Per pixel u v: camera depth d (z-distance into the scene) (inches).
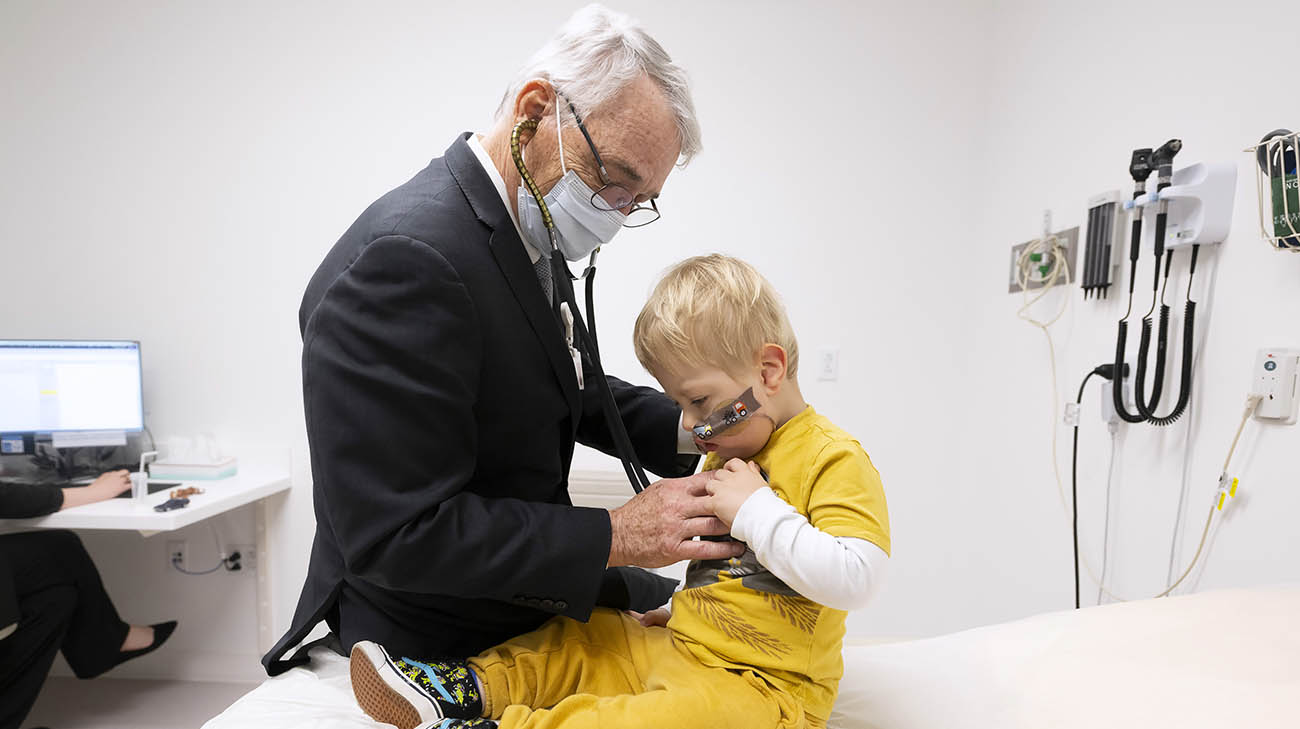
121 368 81.0
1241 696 29.5
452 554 27.5
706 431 31.9
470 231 30.3
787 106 82.6
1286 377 42.2
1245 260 46.0
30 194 84.0
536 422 33.1
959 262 83.8
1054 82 68.6
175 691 83.8
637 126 31.7
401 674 28.8
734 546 29.8
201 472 79.7
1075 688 32.6
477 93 82.7
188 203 83.6
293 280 83.9
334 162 83.2
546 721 25.8
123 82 82.9
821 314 84.2
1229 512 46.9
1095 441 61.7
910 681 36.6
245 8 82.1
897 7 81.4
